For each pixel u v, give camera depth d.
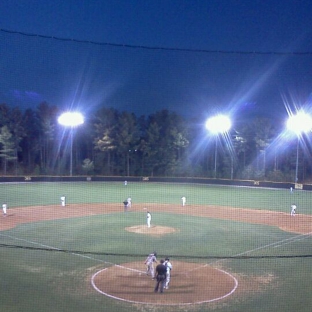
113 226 29.31
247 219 33.69
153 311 14.10
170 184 61.62
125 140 70.94
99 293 15.74
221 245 23.94
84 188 54.25
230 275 18.16
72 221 31.27
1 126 67.25
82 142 75.31
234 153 71.56
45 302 14.82
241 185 59.59
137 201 43.59
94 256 20.92
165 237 25.81
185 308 14.38
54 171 68.50
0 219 31.69
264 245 24.16
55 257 20.72
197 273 18.38
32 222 30.62
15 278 17.42
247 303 14.95
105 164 72.56
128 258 20.62
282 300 15.27
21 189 51.34
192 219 33.16
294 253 22.30
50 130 70.81
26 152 73.12
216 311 14.16
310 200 45.38
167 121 73.12
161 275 15.77
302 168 69.00
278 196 48.66
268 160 71.94
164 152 71.69
